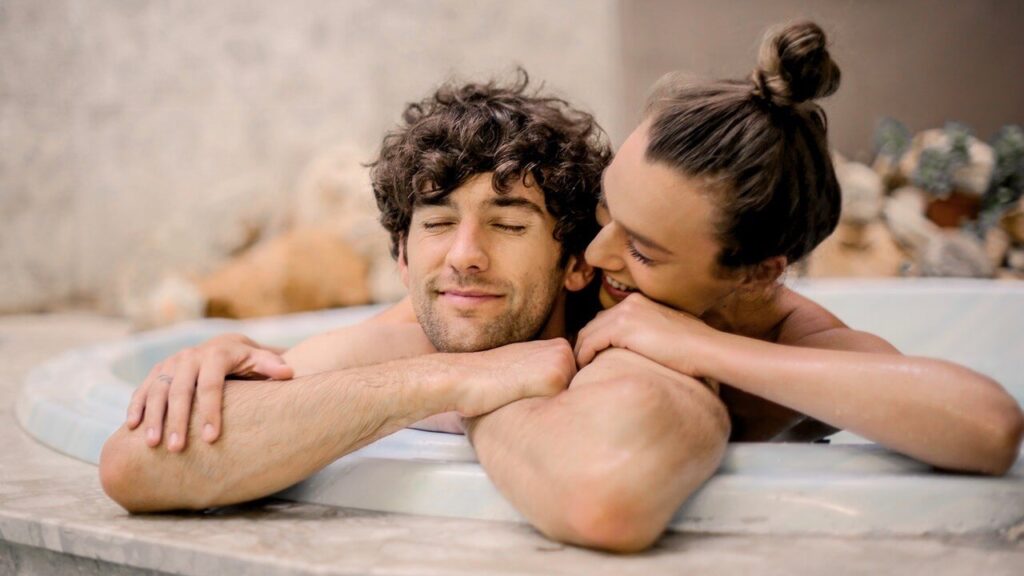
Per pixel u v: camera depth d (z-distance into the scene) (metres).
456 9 3.50
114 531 0.83
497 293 0.96
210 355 0.96
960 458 0.80
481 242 0.95
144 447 0.88
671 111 0.88
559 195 0.99
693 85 0.92
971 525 0.79
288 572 0.72
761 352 0.86
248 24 3.55
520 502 0.78
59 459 1.12
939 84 3.09
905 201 2.74
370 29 3.46
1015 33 3.04
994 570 0.71
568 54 3.49
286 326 1.91
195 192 3.59
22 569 0.92
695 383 0.86
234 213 3.12
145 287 3.12
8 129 3.57
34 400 1.29
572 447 0.76
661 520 0.74
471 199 0.96
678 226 0.88
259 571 0.74
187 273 3.00
